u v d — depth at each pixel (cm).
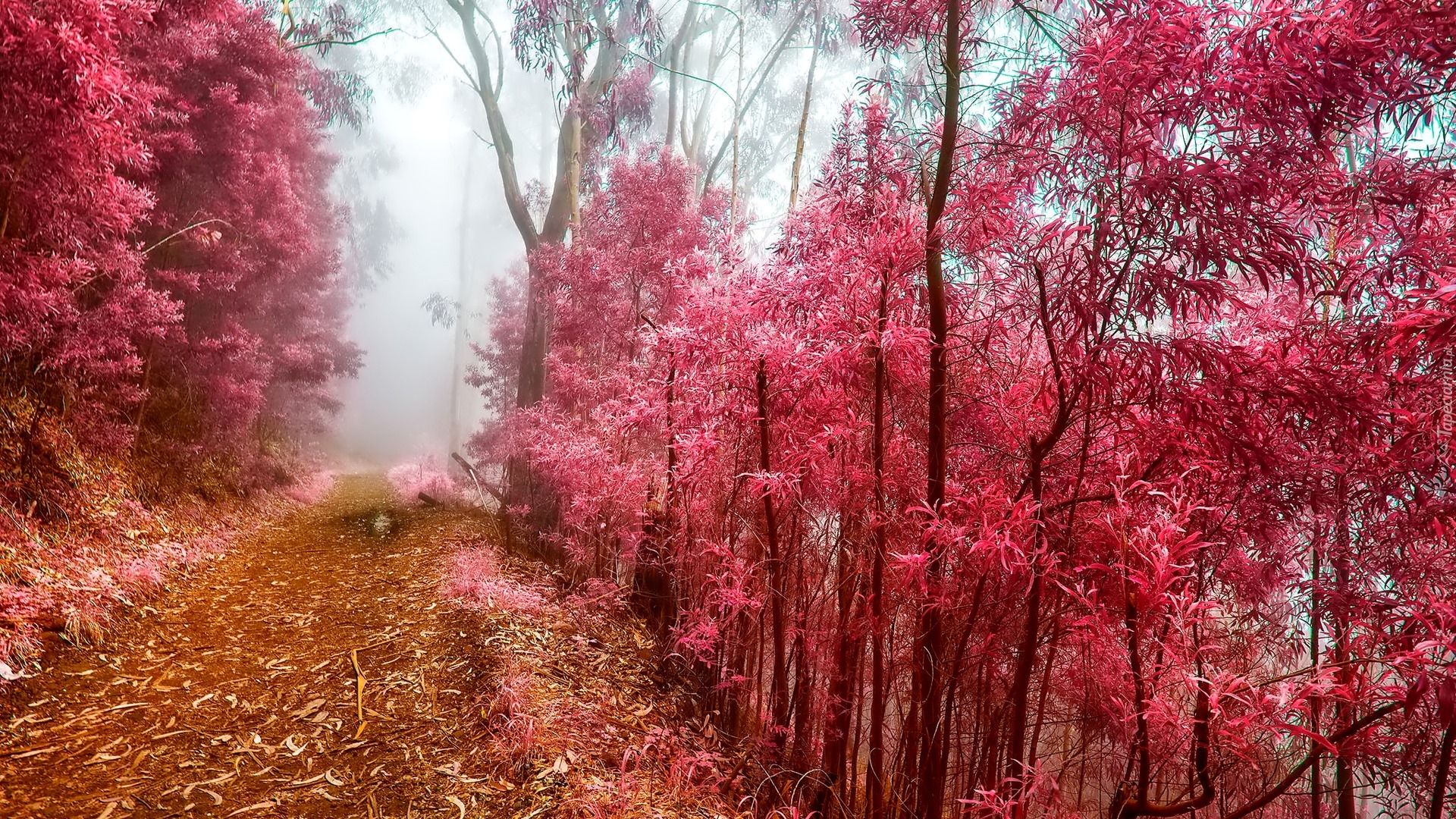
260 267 804
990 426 289
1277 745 257
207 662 429
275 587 605
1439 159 203
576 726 359
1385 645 204
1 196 390
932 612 263
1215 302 203
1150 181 189
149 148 602
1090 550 241
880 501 277
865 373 286
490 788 308
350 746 344
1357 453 218
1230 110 197
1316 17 175
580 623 516
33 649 373
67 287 461
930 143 308
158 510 671
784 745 346
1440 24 170
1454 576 209
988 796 220
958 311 288
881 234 265
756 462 349
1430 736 216
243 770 317
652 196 629
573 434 569
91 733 328
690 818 299
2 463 495
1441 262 197
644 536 490
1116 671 235
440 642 467
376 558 729
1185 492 225
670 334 312
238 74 733
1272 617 287
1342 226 224
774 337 286
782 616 341
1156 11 189
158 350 720
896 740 326
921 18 280
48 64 322
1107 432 246
